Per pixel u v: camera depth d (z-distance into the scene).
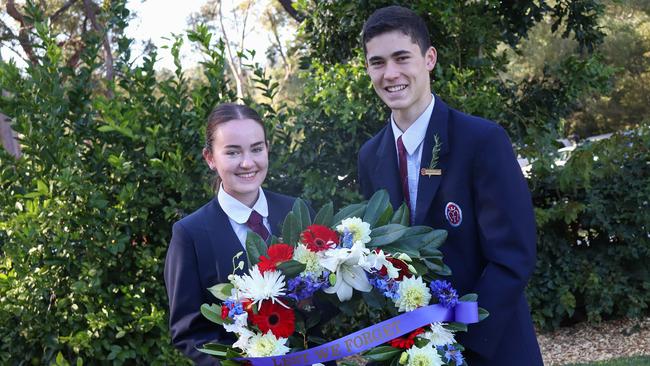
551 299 5.64
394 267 2.01
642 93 19.30
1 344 4.07
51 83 3.91
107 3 4.22
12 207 3.96
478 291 2.10
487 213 2.15
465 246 2.21
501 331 2.07
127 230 3.88
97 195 3.74
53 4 15.48
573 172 5.45
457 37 5.27
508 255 2.09
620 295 5.64
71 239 3.81
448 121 2.29
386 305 2.04
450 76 5.07
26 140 3.82
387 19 2.24
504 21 5.77
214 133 2.22
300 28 5.78
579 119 20.98
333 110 4.57
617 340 5.34
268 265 1.94
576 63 5.62
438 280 2.04
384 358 1.98
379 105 4.66
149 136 3.94
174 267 2.20
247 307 1.94
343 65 4.94
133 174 3.96
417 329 1.99
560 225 5.71
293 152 4.63
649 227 5.47
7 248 3.87
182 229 2.23
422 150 2.28
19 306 3.81
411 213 2.33
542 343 5.50
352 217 2.11
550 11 5.90
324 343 2.05
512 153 2.20
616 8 18.39
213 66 4.14
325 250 1.94
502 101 5.50
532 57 18.14
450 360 2.04
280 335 1.94
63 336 3.85
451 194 2.21
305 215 2.10
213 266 2.19
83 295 3.83
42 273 3.82
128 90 4.18
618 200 5.55
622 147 5.52
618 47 18.78
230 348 2.00
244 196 2.27
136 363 4.03
